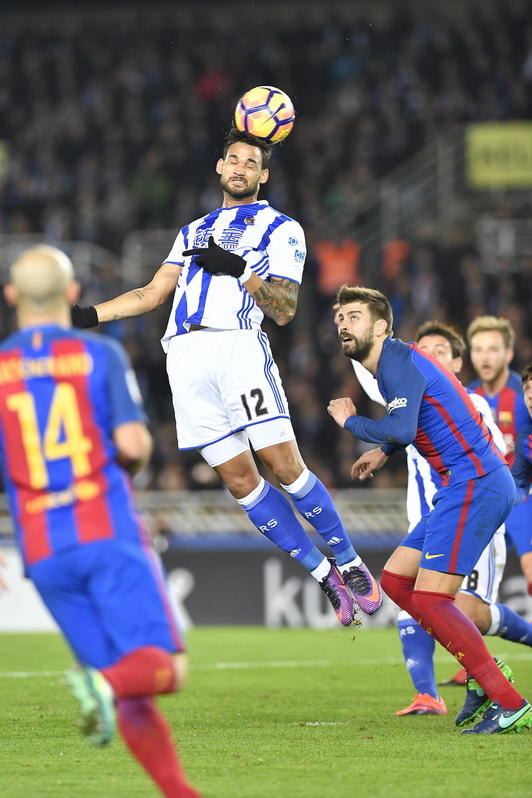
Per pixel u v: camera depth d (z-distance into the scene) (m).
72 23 91.75
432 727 17.97
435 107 76.25
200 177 75.56
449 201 68.25
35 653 32.00
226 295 18.69
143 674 10.33
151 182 73.81
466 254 63.03
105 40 89.56
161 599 10.84
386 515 41.78
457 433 17.28
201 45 87.44
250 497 19.14
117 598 10.67
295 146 75.50
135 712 10.66
